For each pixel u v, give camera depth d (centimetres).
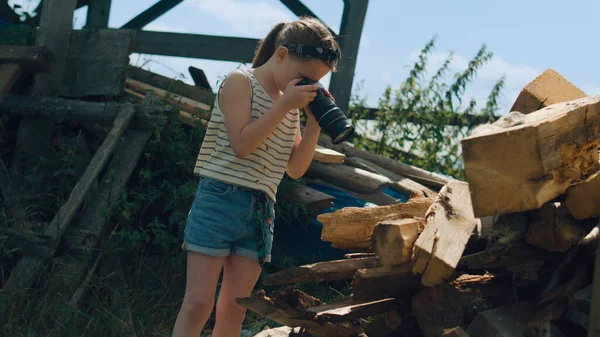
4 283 452
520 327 254
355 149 582
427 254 246
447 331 247
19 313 398
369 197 512
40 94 564
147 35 768
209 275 274
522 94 342
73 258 441
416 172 564
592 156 252
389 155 766
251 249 284
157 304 434
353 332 299
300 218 523
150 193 495
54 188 533
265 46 299
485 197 233
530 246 269
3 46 555
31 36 595
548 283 283
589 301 246
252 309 282
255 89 279
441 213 272
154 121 505
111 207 466
